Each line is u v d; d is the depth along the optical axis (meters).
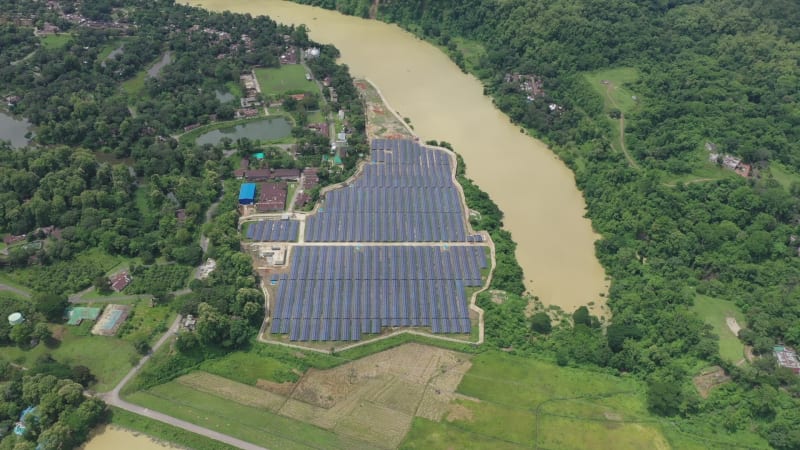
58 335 186.38
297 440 160.62
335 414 167.88
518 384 177.75
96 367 177.00
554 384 178.00
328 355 185.50
